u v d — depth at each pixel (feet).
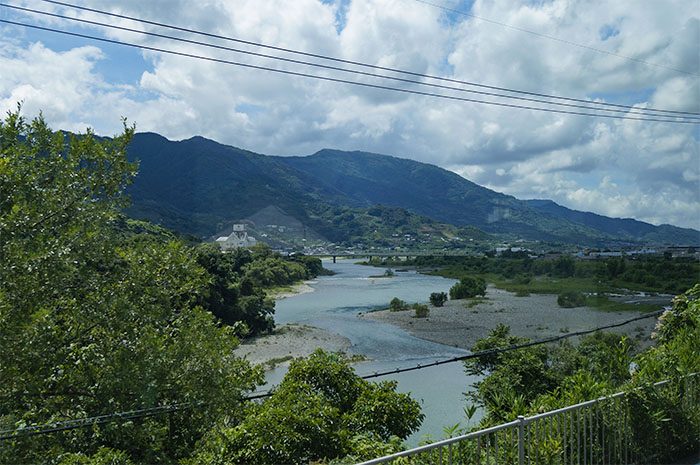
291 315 172.65
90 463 30.73
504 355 63.72
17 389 35.19
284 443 30.91
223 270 136.36
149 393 35.47
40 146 40.47
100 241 40.47
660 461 22.61
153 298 41.06
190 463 33.35
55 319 37.99
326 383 40.96
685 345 29.07
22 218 35.70
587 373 24.93
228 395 38.83
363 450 31.24
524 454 19.04
